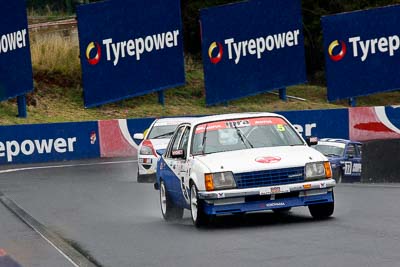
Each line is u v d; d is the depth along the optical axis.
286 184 33.22
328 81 108.50
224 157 34.19
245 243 29.20
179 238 31.81
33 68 116.50
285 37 107.31
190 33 135.75
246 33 106.12
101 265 26.73
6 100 102.56
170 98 116.56
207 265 25.25
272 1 106.69
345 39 108.50
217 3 133.25
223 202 33.00
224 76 105.69
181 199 36.72
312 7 137.12
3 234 36.22
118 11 102.38
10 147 86.62
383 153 59.12
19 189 60.09
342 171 65.75
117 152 90.38
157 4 103.81
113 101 102.62
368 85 109.19
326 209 34.88
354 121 95.19
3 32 98.88
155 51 104.06
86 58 101.38
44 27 136.50
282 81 107.88
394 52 109.50
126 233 34.62
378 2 135.25
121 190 57.16
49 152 87.94
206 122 36.78
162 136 64.12
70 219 41.28
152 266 25.81
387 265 23.30
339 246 27.25
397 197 45.12
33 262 28.33
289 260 25.08
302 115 94.44
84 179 67.38
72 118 105.31
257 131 36.28
